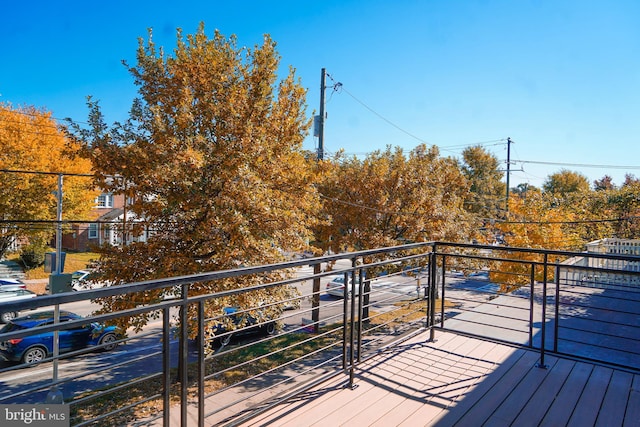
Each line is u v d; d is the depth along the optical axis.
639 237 17.84
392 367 3.25
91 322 1.51
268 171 9.08
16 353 10.31
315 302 12.85
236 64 9.39
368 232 13.19
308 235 10.17
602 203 19.72
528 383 2.96
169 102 8.74
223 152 8.12
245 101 8.80
